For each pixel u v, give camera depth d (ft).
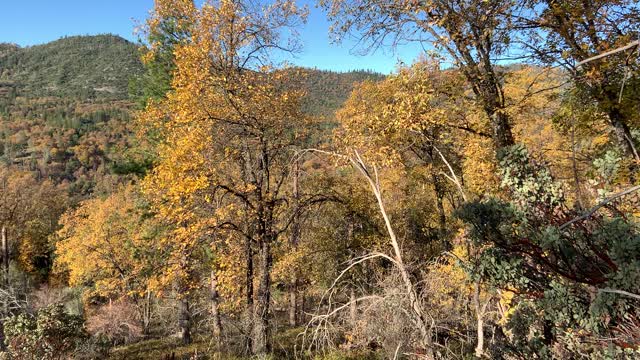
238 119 38.88
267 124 40.37
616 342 10.00
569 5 21.33
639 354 9.29
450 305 25.26
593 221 11.30
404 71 27.32
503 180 13.93
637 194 13.61
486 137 30.45
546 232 11.11
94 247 75.61
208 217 38.81
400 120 26.14
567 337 11.60
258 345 38.47
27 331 41.01
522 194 13.19
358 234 51.03
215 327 42.57
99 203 92.17
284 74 42.01
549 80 26.58
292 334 53.01
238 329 40.16
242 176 42.98
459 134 33.53
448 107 28.84
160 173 35.24
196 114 36.45
